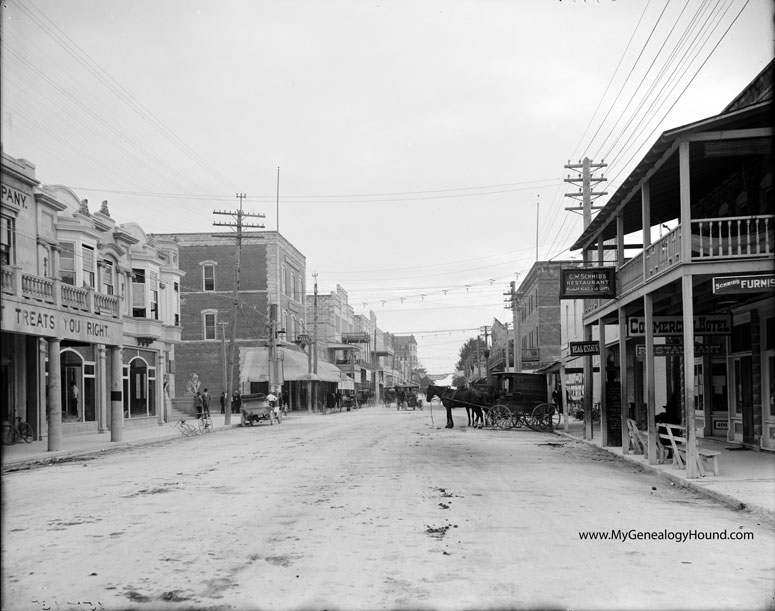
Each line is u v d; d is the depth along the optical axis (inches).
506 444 968.9
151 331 1513.3
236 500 479.5
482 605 249.3
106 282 1395.2
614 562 307.9
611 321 995.3
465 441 1024.2
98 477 637.9
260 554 323.3
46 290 900.0
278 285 2410.2
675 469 617.3
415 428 1379.2
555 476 608.4
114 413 1069.8
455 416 2068.2
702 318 714.8
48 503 477.7
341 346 3454.7
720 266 570.9
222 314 2384.4
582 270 789.9
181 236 2396.7
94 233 1277.1
